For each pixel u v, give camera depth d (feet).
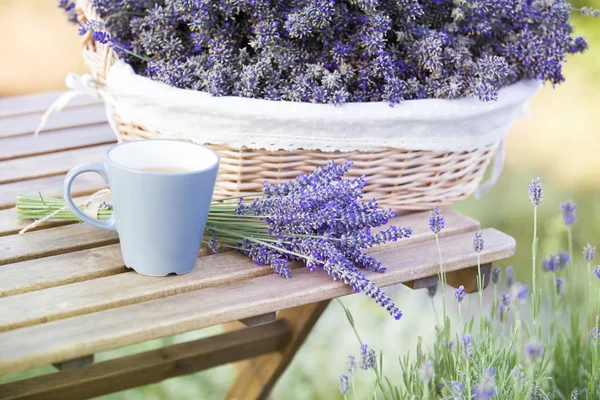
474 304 7.48
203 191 4.08
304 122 4.36
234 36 4.58
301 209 4.22
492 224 9.26
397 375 6.40
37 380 4.93
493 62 4.48
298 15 4.38
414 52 4.51
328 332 7.26
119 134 4.76
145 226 4.09
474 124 4.55
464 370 4.47
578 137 10.14
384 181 4.56
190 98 4.35
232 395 5.79
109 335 3.87
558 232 8.60
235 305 4.05
